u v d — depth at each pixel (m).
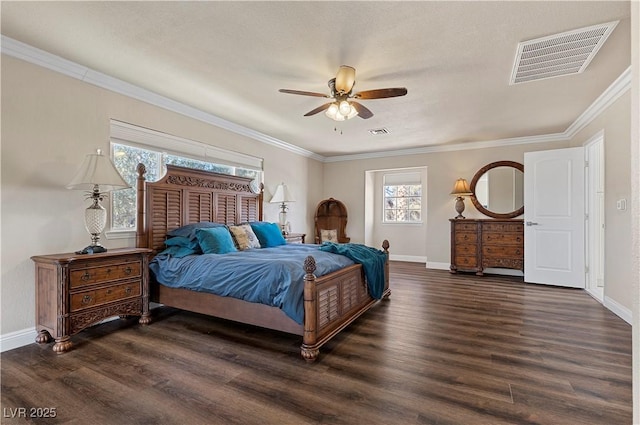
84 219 2.88
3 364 2.16
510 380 1.95
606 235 3.47
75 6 1.96
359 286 3.18
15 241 2.46
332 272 2.72
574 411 1.64
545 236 4.63
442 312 3.33
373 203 7.52
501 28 2.15
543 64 2.66
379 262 3.58
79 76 2.82
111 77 3.00
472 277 5.16
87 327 2.68
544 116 4.10
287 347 2.48
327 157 7.07
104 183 2.61
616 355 2.29
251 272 2.60
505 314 3.25
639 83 0.65
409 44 2.36
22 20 2.11
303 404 1.71
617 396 1.77
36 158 2.57
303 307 2.30
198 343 2.55
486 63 2.65
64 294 2.38
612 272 3.33
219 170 4.44
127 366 2.14
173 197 3.62
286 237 5.10
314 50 2.46
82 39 2.35
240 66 2.75
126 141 3.22
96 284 2.61
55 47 2.47
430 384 1.91
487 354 2.31
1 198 2.39
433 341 2.56
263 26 2.16
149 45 2.43
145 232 3.29
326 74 2.88
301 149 6.16
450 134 5.04
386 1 1.88
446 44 2.36
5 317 2.40
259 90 3.28
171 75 2.95
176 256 3.20
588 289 4.25
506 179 5.38
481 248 5.23
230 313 2.71
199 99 3.56
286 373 2.05
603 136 3.57
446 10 1.96
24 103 2.49
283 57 2.58
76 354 2.33
